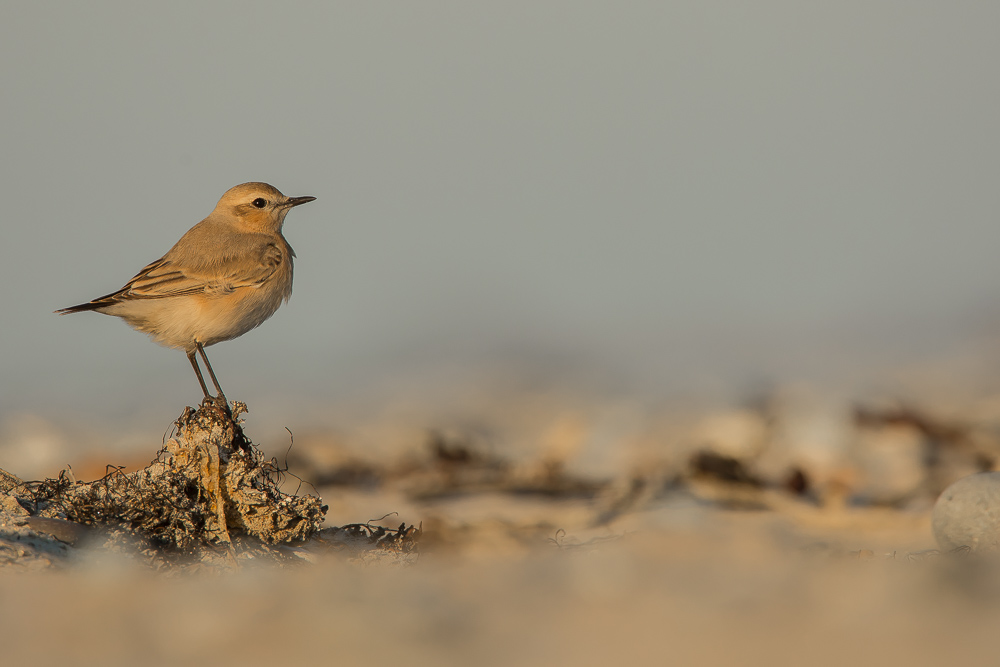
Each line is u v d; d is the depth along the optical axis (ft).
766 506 46.70
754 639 19.74
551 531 43.04
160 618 22.16
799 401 62.69
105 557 31.48
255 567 32.65
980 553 31.14
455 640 20.11
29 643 20.62
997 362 100.17
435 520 43.78
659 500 47.96
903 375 99.30
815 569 28.55
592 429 66.44
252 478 35.42
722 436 57.31
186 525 34.27
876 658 18.20
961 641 19.07
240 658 19.19
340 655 19.20
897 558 32.14
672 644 19.58
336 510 49.60
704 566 29.48
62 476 37.50
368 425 81.97
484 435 71.67
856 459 52.13
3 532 31.81
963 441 56.70
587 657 18.74
